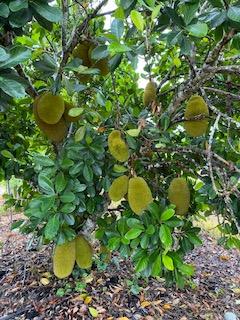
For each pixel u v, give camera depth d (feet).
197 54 9.39
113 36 5.73
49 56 7.09
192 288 13.24
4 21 5.27
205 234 18.69
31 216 6.80
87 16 6.68
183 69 10.32
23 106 10.73
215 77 9.13
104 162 8.00
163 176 9.23
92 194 7.92
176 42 5.51
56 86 6.63
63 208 6.77
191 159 8.18
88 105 9.95
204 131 7.54
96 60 7.48
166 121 7.68
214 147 8.50
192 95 7.99
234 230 8.11
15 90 4.41
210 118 7.38
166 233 6.10
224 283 14.20
